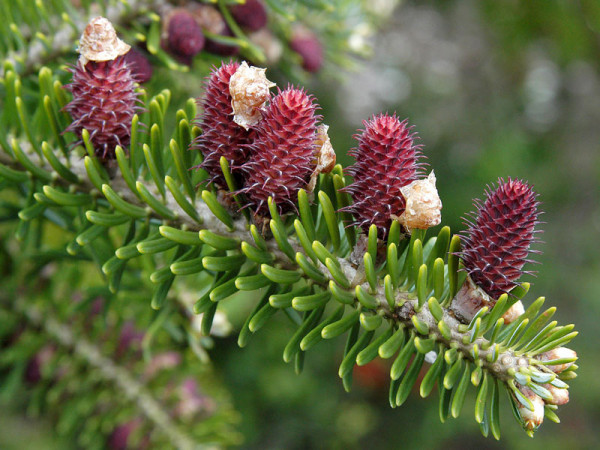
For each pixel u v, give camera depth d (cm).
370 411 103
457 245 28
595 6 74
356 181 28
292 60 43
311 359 101
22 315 41
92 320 41
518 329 27
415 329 28
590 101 120
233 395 98
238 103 28
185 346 41
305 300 28
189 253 30
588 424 104
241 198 29
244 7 37
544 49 95
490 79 121
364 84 124
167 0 36
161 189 30
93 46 29
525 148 111
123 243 31
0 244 40
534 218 27
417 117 119
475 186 104
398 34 129
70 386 41
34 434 62
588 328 106
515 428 102
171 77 42
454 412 27
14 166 31
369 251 28
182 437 42
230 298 55
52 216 34
